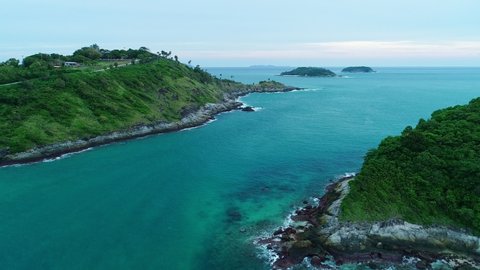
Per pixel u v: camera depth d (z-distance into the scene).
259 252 47.84
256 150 95.56
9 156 84.88
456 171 52.94
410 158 57.56
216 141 105.69
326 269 44.28
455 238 47.72
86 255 46.78
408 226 49.38
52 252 47.41
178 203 62.88
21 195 66.12
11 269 43.66
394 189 53.31
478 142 56.69
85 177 75.62
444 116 68.25
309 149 96.44
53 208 60.75
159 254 47.25
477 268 43.81
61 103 105.19
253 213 58.94
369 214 50.91
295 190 68.25
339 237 48.88
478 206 48.44
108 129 105.44
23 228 53.78
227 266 44.94
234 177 75.50
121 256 46.62
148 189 69.19
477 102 69.12
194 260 46.06
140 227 54.41
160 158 88.94
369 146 99.31
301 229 53.12
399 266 44.62
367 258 46.16
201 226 54.78
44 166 82.69
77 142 96.75
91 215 58.19
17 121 93.81
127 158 88.94
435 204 50.75
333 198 60.19
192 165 83.44
